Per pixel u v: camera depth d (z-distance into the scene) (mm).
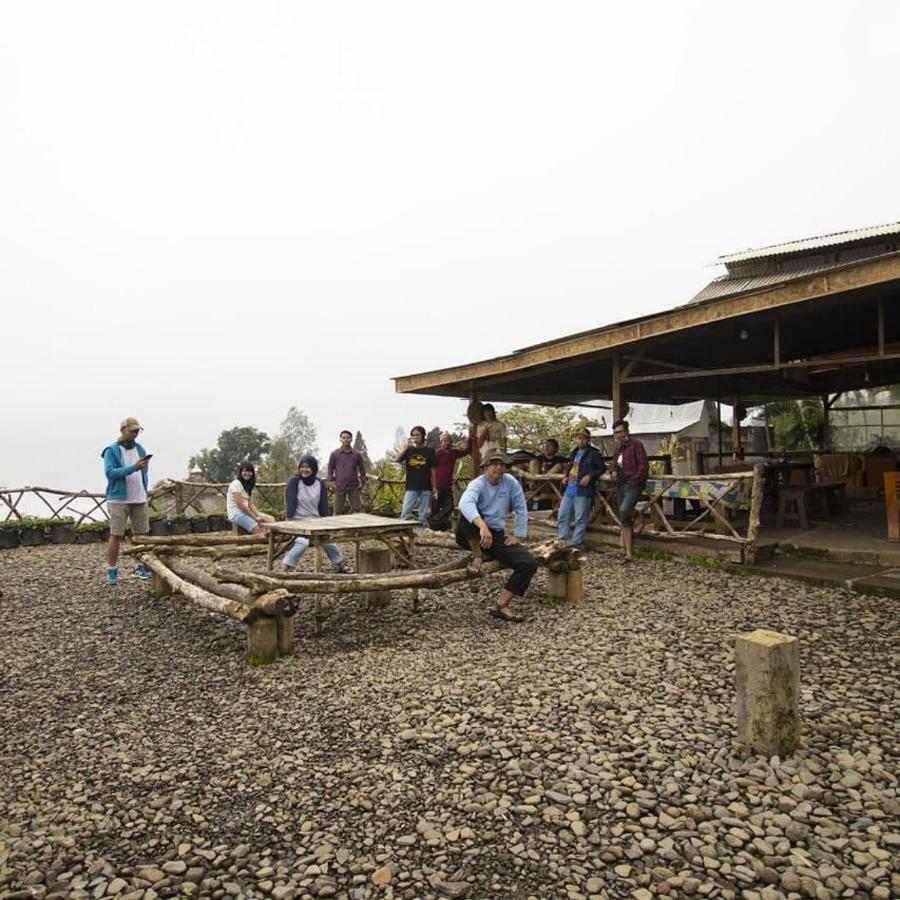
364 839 2602
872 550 7215
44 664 4977
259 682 4430
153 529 13117
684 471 19625
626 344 8547
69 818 2816
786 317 8789
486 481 5859
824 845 2486
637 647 4820
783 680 3133
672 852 2457
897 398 17031
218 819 2775
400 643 5195
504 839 2570
